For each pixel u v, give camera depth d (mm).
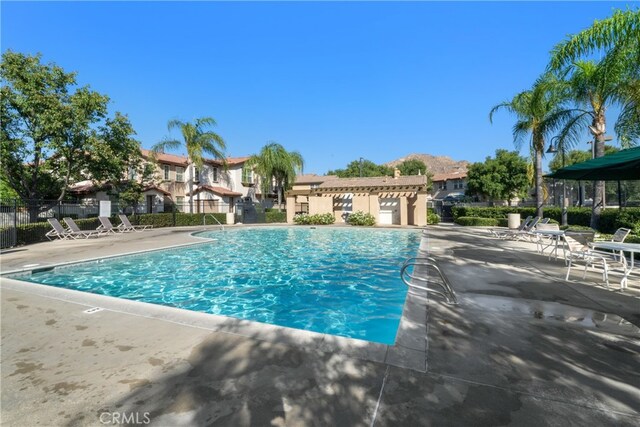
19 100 19844
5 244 13312
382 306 6770
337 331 5469
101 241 16000
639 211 12844
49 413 2578
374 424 2379
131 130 24906
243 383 2945
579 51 11930
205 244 15891
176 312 4922
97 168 23281
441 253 10875
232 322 4461
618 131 12109
